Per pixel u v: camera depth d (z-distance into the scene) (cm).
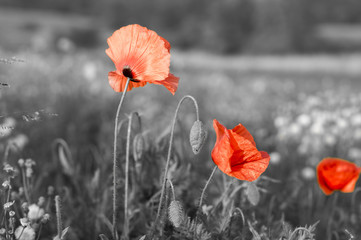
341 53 5062
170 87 196
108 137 437
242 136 198
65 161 297
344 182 254
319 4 8594
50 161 377
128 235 237
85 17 9362
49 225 254
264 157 188
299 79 1617
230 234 218
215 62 2770
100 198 276
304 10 5369
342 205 332
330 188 262
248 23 5472
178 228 205
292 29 5153
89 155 397
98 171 278
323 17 8750
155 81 193
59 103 529
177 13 7794
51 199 269
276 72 2188
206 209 218
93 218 266
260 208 278
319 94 698
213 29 5356
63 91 577
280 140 458
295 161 423
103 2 7994
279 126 500
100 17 7888
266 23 5238
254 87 993
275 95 910
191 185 280
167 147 278
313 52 5119
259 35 5188
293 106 579
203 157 387
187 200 261
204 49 5406
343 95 689
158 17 7650
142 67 191
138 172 256
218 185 286
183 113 600
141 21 7750
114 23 7631
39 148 387
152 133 376
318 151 428
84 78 686
